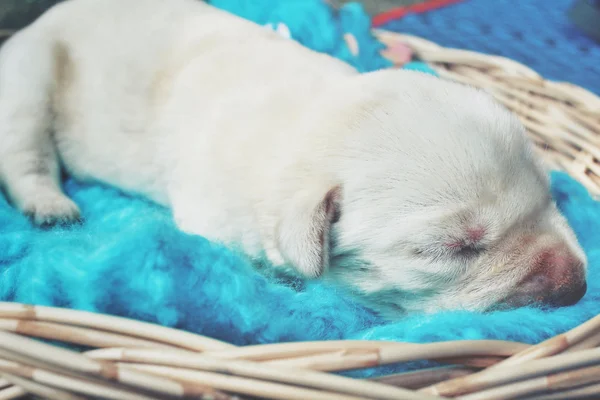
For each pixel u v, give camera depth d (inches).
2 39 13.8
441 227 9.1
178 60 11.5
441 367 8.0
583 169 12.7
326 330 9.4
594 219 11.3
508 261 9.2
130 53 11.6
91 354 7.8
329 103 9.9
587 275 9.9
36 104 11.7
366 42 15.0
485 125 9.3
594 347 8.0
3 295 9.2
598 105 13.1
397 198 9.2
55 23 12.1
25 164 11.6
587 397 8.0
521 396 7.8
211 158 10.4
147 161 11.4
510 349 8.1
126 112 11.4
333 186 9.3
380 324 9.9
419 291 9.4
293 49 11.3
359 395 7.5
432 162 9.1
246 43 11.4
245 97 10.6
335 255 9.6
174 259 8.7
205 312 8.7
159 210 11.5
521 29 20.4
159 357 7.6
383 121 9.4
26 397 7.8
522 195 9.2
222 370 7.6
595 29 19.9
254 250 10.1
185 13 12.1
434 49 15.2
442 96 9.6
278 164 9.8
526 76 13.9
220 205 10.2
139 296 8.5
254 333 8.7
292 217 9.1
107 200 11.5
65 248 9.2
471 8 21.5
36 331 7.8
